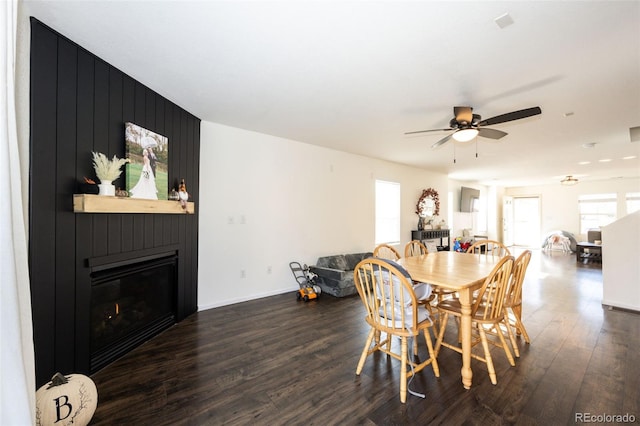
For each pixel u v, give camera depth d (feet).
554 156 17.43
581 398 5.89
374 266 7.66
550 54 6.56
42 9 5.24
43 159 5.71
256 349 8.10
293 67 7.30
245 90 8.66
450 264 8.89
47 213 5.78
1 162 3.95
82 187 6.42
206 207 11.49
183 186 9.61
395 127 12.12
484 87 8.29
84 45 6.41
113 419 5.31
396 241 20.61
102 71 7.01
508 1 4.92
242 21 5.54
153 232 8.77
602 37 5.89
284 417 5.38
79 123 6.45
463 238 25.39
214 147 11.71
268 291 13.50
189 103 9.69
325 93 8.82
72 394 4.86
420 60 6.89
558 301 12.63
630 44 6.12
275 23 5.58
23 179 5.31
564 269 20.11
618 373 6.80
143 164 8.05
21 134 5.27
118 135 7.48
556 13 5.20
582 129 11.96
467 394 6.06
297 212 14.61
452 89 8.44
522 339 8.71
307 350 8.04
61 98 6.05
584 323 10.03
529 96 8.84
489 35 5.88
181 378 6.64
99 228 6.92
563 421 5.24
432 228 22.59
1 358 3.88
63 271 6.09
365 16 5.34
